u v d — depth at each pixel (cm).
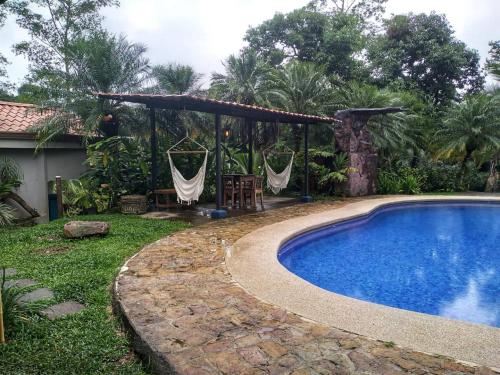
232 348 276
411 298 494
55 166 1073
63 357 267
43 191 1030
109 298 396
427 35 2262
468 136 1524
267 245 608
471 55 2320
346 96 1531
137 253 555
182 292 393
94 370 258
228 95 1557
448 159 1702
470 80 2367
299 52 2183
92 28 1745
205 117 1318
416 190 1491
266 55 2208
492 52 2227
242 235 683
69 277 446
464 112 1533
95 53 1060
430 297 498
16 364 258
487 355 270
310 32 2155
